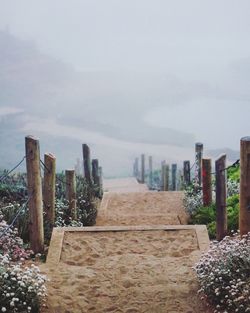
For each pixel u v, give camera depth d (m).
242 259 5.64
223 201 7.89
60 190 10.98
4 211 8.70
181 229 8.09
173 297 5.82
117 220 10.93
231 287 5.34
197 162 12.91
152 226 8.22
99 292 5.96
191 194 11.89
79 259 7.15
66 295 5.87
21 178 12.41
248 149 6.88
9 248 7.23
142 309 5.57
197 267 5.92
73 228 8.11
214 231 8.70
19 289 5.25
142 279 6.31
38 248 7.57
